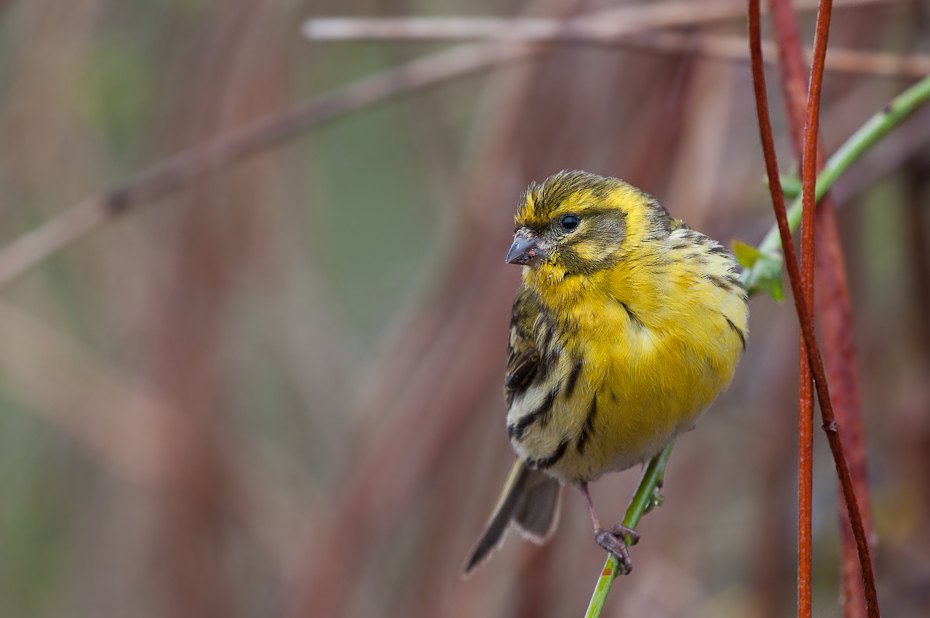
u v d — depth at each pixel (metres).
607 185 7.44
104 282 12.55
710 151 10.09
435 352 11.13
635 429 7.09
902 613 10.80
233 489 12.76
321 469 13.15
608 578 5.56
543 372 7.46
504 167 10.87
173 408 12.48
